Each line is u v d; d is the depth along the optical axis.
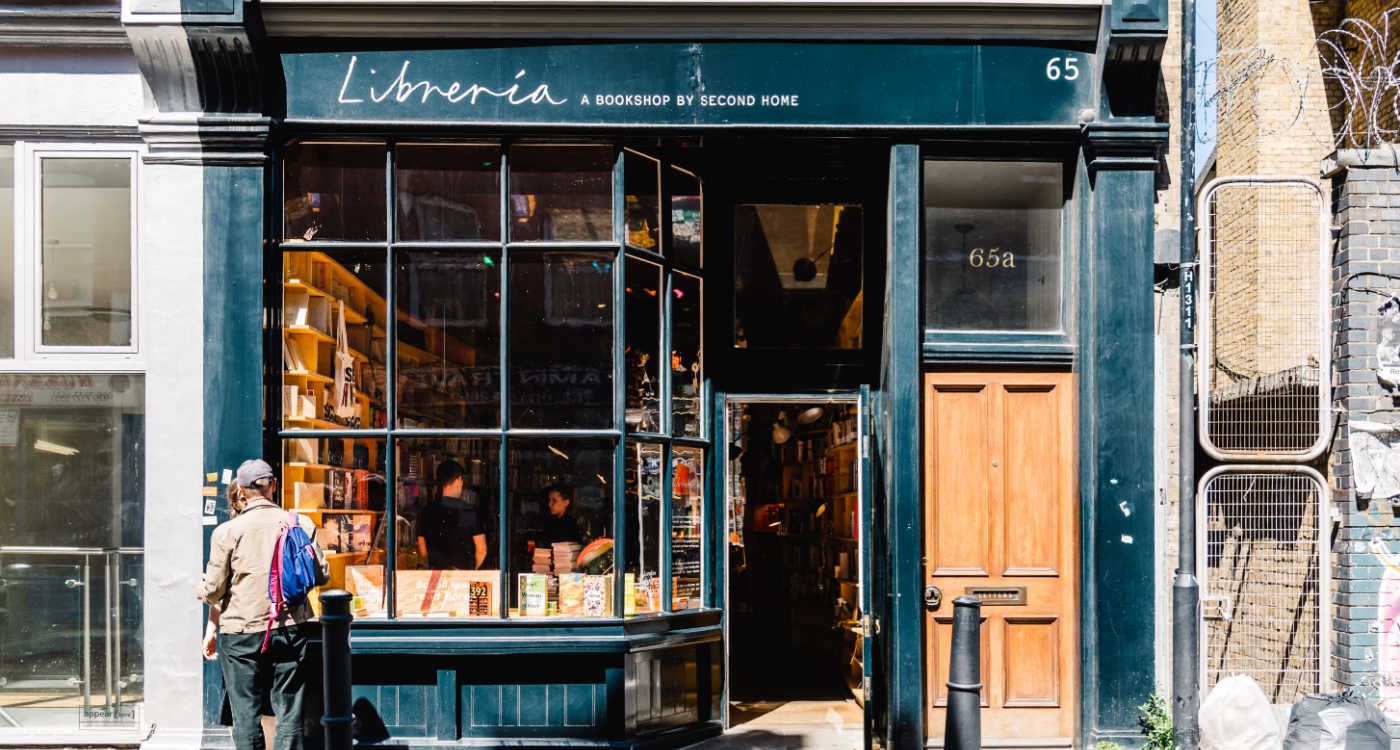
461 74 6.51
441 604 6.55
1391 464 6.19
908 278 6.65
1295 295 8.11
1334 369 6.41
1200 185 9.21
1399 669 6.14
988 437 6.88
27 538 6.63
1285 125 8.55
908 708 6.55
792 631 8.84
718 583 7.15
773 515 8.91
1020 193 6.96
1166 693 6.53
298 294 6.66
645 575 6.74
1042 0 6.41
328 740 5.04
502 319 6.62
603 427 6.62
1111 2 6.35
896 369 6.63
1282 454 6.33
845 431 7.71
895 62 6.57
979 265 6.94
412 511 6.59
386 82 6.50
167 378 6.47
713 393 7.20
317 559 6.04
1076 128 6.61
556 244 6.62
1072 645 6.78
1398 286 6.25
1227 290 8.41
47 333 6.68
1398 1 8.19
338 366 6.64
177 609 6.42
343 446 6.60
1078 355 6.74
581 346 6.64
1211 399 7.48
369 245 6.62
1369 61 8.54
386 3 6.31
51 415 6.66
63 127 6.61
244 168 6.46
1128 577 6.48
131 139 6.67
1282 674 6.46
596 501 6.59
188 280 6.48
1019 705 6.78
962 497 6.86
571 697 6.43
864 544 6.96
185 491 6.45
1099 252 6.55
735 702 7.76
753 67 6.55
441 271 6.67
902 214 6.66
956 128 6.57
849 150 6.95
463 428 6.61
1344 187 6.35
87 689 6.57
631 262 6.73
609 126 6.53
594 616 6.53
